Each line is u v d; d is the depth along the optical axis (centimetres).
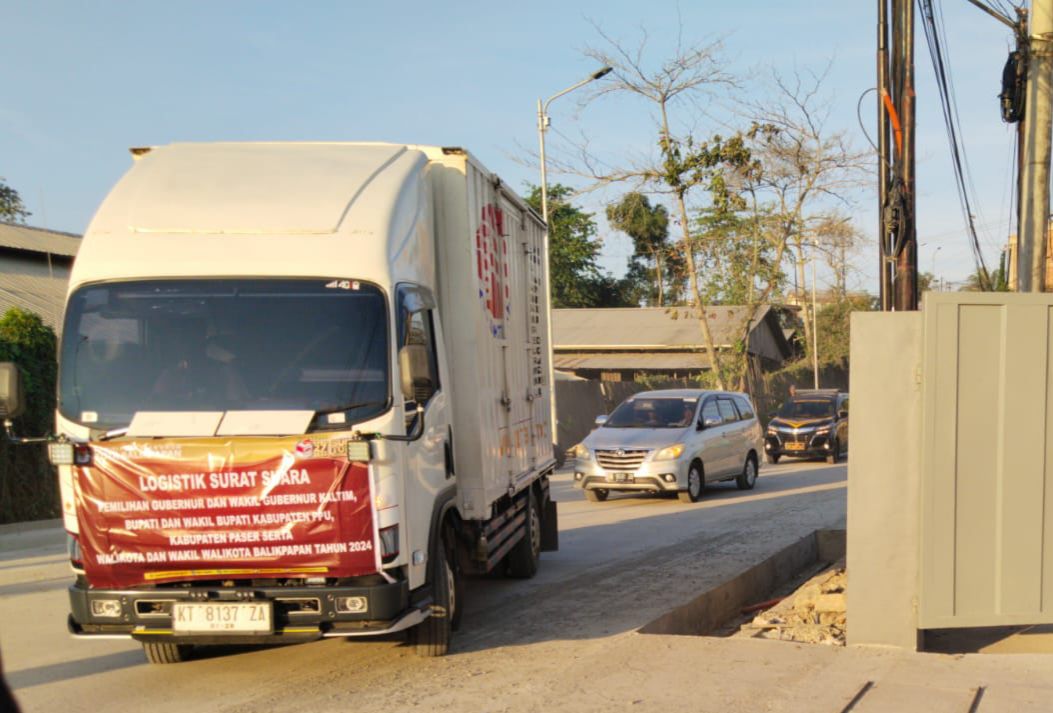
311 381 621
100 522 609
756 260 3444
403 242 679
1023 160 1074
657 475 1742
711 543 1294
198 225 652
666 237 4744
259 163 716
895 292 916
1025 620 694
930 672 638
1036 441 693
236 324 632
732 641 727
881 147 922
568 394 3195
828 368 5941
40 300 2300
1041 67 1058
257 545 605
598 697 597
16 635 832
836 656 678
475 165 812
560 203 3139
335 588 610
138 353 630
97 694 649
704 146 3058
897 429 694
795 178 3200
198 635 612
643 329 4753
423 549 666
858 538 700
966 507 687
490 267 863
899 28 909
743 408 2091
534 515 1098
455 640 778
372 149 756
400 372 636
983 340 687
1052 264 1458
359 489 607
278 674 685
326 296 637
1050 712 558
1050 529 696
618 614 866
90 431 612
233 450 604
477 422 789
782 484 2167
